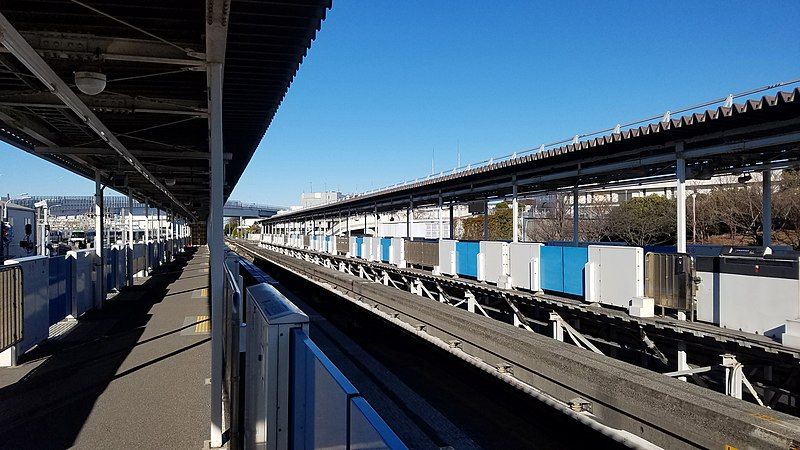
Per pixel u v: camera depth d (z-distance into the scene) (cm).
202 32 525
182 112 767
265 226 7706
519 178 1256
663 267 692
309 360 240
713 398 433
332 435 190
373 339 1155
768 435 356
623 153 897
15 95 706
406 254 1609
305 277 1919
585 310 793
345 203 2544
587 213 2886
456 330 832
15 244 2202
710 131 726
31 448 477
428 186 1600
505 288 1047
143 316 1171
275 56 620
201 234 7519
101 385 668
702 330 598
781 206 1873
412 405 698
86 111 688
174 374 715
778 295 543
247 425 397
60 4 468
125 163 1316
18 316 767
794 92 557
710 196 2170
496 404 708
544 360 615
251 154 1331
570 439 556
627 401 489
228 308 544
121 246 1764
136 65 621
